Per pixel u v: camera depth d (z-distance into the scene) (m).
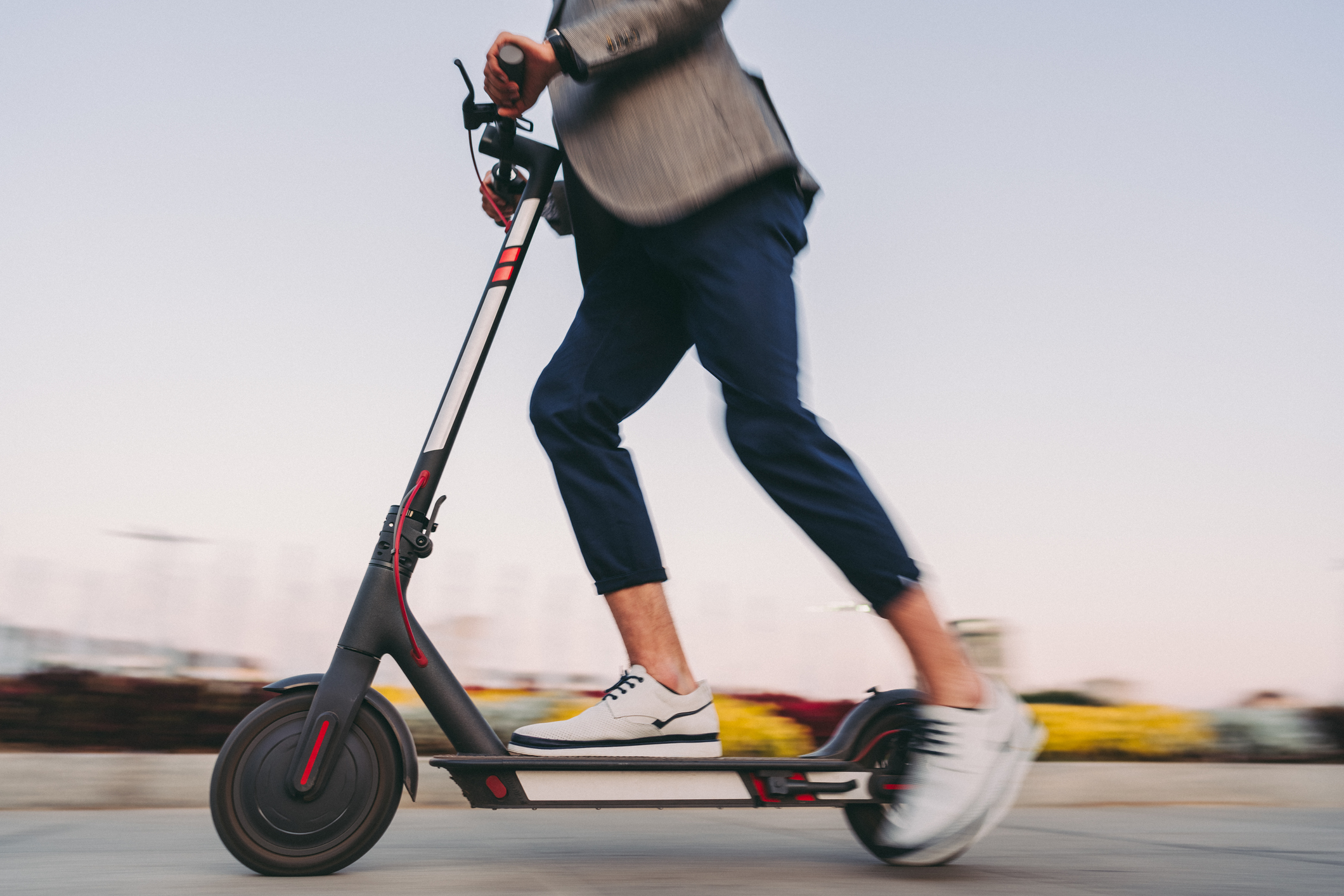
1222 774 3.20
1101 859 1.79
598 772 1.44
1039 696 3.88
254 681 2.89
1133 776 3.16
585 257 1.74
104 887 1.31
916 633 1.53
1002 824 2.48
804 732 3.12
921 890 1.38
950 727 1.52
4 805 2.34
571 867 1.54
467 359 1.52
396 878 1.40
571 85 1.60
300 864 1.38
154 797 2.42
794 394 1.54
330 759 1.37
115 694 2.69
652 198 1.50
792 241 1.63
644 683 1.57
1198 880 1.54
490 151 1.60
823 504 1.53
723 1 1.51
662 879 1.44
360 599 1.43
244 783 1.36
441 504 1.49
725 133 1.52
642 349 1.69
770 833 2.11
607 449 1.66
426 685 1.44
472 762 1.38
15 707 2.60
